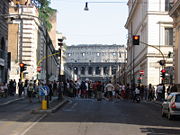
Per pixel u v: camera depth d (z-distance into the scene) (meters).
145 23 65.69
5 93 41.22
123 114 23.67
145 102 42.47
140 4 75.81
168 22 62.81
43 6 75.44
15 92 49.88
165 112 21.98
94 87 47.53
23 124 17.89
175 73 45.28
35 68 59.22
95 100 41.31
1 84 41.06
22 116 21.92
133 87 48.28
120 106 31.98
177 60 44.62
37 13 64.12
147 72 62.69
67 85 47.56
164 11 62.97
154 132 15.23
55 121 19.11
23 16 56.66
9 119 20.16
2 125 17.39
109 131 15.19
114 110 26.89
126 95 48.31
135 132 15.07
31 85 35.28
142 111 27.11
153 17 62.94
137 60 81.19
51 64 89.31
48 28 77.69
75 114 23.27
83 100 40.97
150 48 62.72
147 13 63.19
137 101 40.56
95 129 15.78
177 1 40.53
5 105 31.34
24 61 56.62
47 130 15.52
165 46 62.66
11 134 14.51
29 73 56.03
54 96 48.53
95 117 21.27
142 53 70.31
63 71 119.56
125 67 102.25
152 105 36.00
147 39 63.16
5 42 45.62
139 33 77.56
